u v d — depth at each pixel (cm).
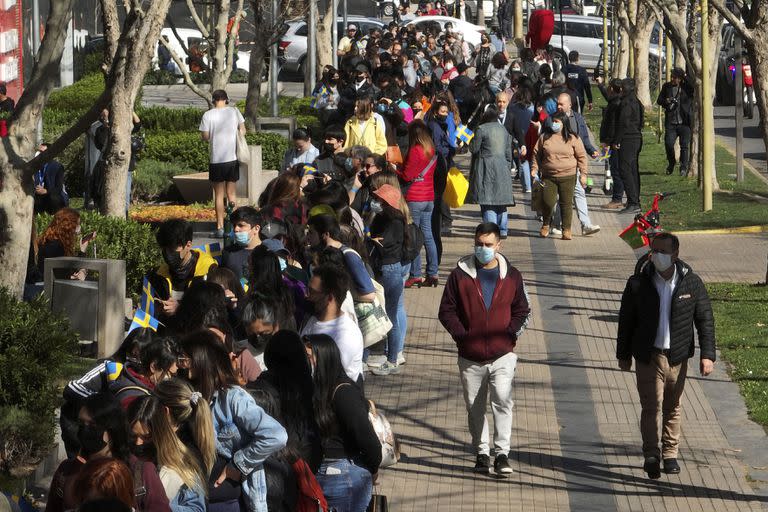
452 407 2078
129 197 3541
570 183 3509
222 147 3155
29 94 1672
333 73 5106
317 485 1205
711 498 1677
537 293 2892
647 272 1731
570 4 12038
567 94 3488
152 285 1772
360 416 1248
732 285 2922
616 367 2295
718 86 7819
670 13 4044
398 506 1655
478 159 3334
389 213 2206
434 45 7894
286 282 1725
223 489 1161
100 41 7181
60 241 2166
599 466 1803
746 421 1983
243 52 7700
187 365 1216
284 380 1225
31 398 1608
